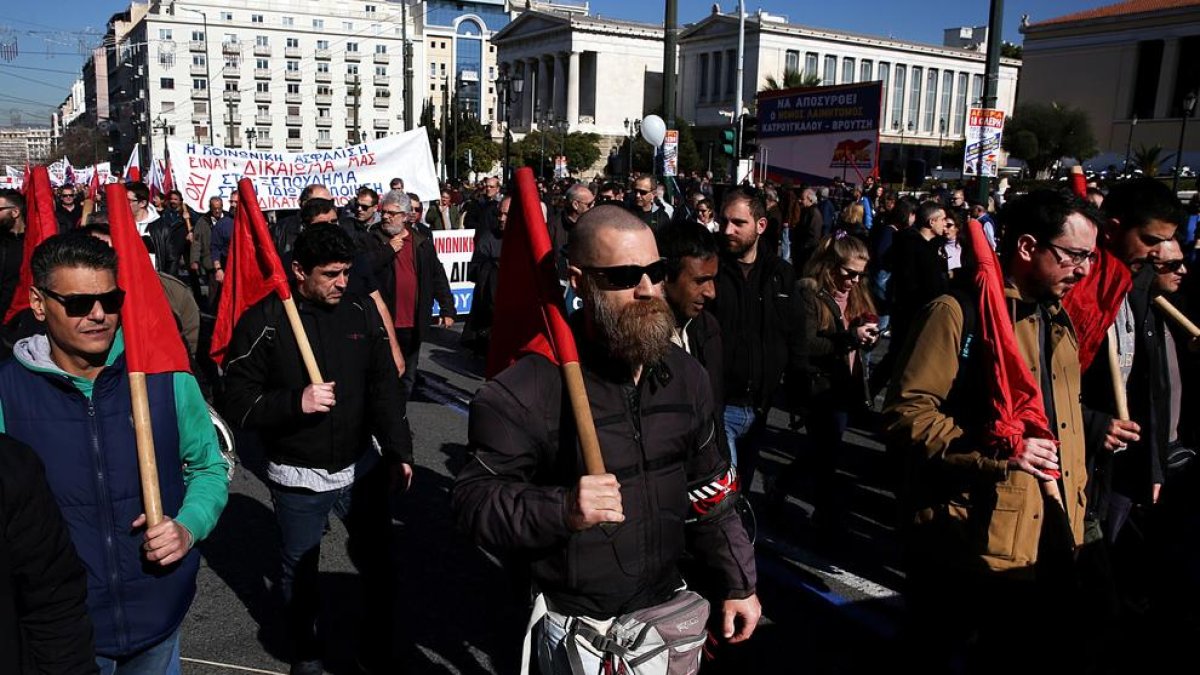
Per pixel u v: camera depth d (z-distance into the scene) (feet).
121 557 7.52
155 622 7.71
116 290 7.22
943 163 196.95
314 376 10.26
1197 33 170.40
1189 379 12.09
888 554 15.49
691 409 7.11
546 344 6.86
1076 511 8.85
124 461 7.54
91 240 7.23
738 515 7.72
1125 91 181.78
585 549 6.65
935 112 239.09
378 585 11.37
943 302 8.75
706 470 7.43
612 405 6.76
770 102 89.66
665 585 7.20
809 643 12.51
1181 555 10.08
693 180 75.25
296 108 280.72
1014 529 8.32
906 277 22.85
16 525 5.68
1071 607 8.78
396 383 11.44
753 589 7.63
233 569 14.83
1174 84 175.11
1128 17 179.52
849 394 15.33
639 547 6.75
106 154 298.76
